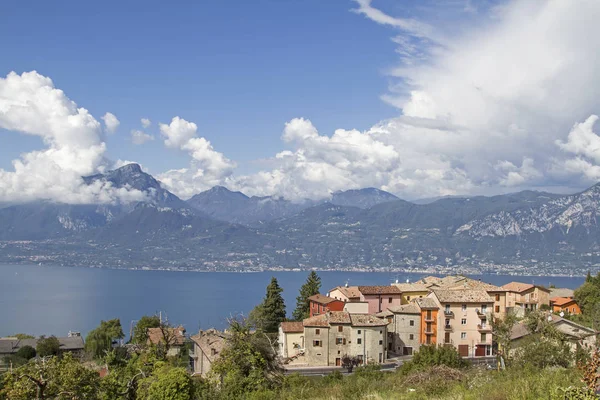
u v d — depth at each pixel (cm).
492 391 2458
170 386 3725
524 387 2314
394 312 9600
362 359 8706
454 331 9494
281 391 3500
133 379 4106
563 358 4156
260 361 4022
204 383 4122
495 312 10850
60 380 3475
